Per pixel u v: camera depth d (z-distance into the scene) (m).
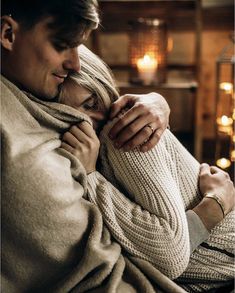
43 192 0.86
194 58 2.76
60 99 1.00
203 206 1.08
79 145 0.97
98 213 0.94
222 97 2.85
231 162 2.45
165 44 2.53
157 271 0.95
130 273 0.95
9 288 0.91
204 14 2.71
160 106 1.07
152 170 1.01
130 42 2.54
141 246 0.97
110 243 0.96
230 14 2.71
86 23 0.87
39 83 0.90
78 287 0.91
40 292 0.92
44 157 0.89
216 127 2.46
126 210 0.98
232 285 1.10
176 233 0.96
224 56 2.78
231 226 1.11
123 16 2.78
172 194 1.00
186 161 1.13
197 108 2.60
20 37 0.86
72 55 0.89
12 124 0.88
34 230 0.86
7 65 0.89
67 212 0.89
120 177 1.03
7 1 0.84
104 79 1.04
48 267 0.91
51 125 0.95
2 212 0.85
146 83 2.56
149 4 2.50
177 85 2.56
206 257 1.08
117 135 1.01
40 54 0.87
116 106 1.05
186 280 1.08
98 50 2.61
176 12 2.70
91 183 0.98
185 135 2.96
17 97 0.90
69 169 0.93
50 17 0.84
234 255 1.10
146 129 1.00
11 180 0.84
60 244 0.89
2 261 0.89
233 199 1.13
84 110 1.03
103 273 0.90
